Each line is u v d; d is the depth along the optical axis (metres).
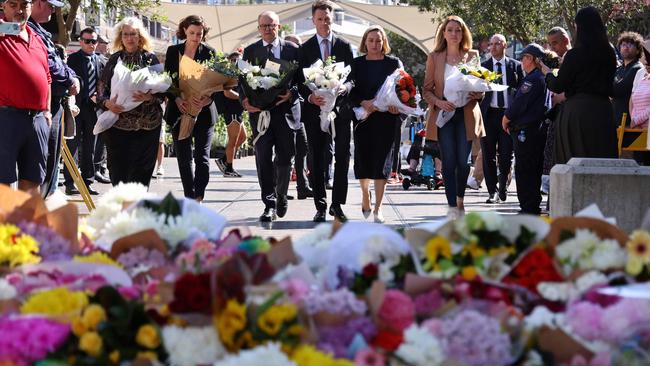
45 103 13.30
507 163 21.09
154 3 44.38
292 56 16.61
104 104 15.02
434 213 18.53
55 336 3.75
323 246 4.71
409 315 3.87
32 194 5.08
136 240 4.90
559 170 11.98
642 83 16.03
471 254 4.47
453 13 48.06
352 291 4.29
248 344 3.69
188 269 4.39
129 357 3.80
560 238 4.59
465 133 16.09
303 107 16.36
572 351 3.89
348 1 49.06
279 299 3.80
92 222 5.42
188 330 3.80
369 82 16.17
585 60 13.88
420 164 27.89
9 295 4.25
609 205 11.74
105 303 3.90
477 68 16.00
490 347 3.79
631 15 41.69
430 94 16.12
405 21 49.69
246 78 15.80
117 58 15.24
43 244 4.95
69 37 37.25
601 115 13.95
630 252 4.47
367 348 3.76
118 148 15.20
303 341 3.73
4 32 12.84
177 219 5.05
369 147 16.34
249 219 16.52
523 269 4.46
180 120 15.90
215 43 50.56
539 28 48.22
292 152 16.17
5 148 12.91
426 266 4.45
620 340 3.98
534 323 3.99
